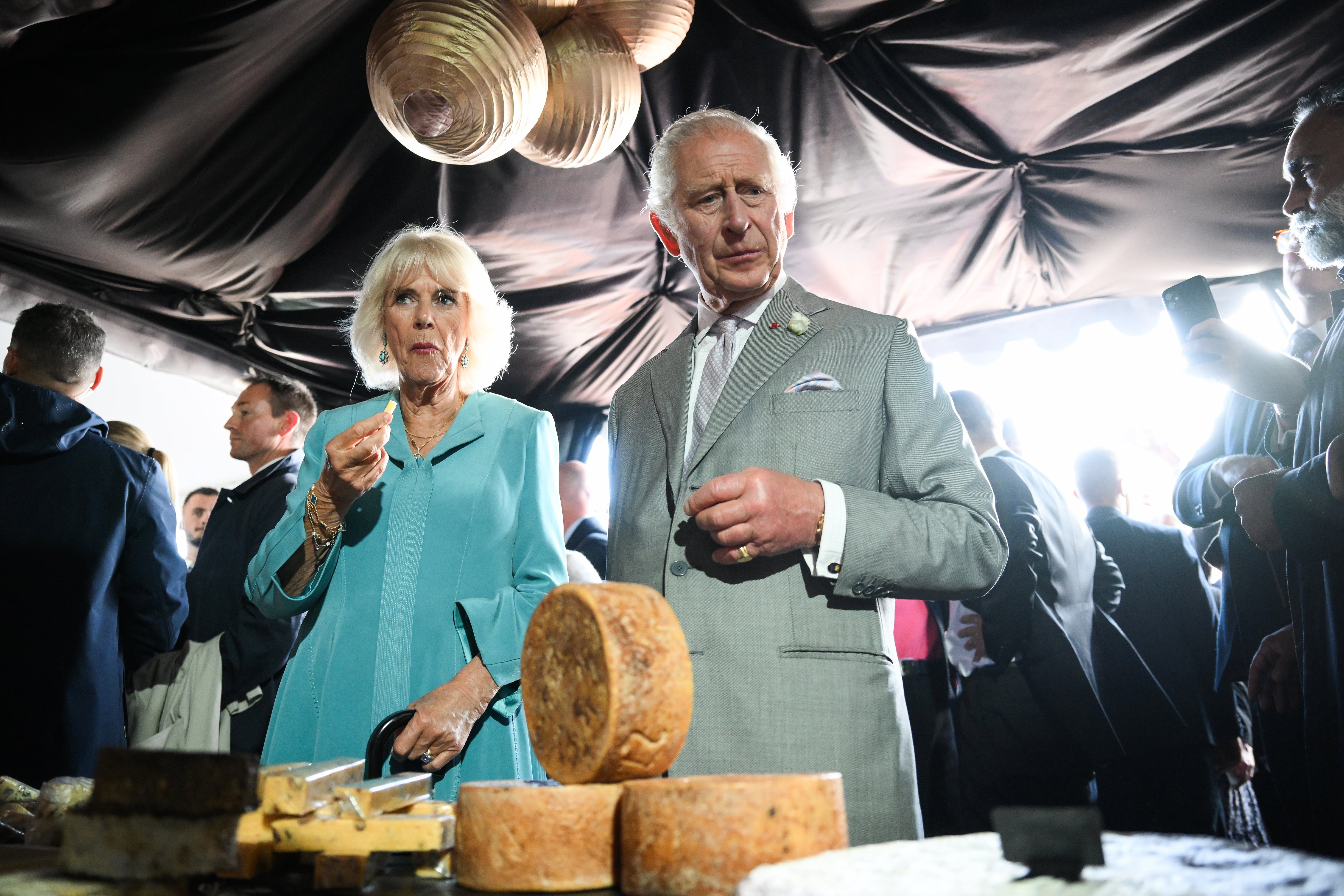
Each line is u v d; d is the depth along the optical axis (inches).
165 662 91.9
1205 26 128.1
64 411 87.7
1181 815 102.0
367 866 27.3
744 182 55.9
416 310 61.1
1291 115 140.1
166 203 147.1
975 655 102.6
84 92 123.6
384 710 53.0
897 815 46.1
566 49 103.1
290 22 121.4
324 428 63.2
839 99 147.3
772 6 132.5
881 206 168.2
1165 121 144.8
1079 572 102.6
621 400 63.2
